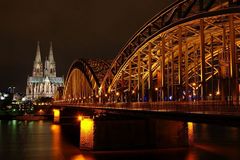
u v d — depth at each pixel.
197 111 47.25
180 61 62.28
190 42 68.62
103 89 119.94
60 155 76.12
